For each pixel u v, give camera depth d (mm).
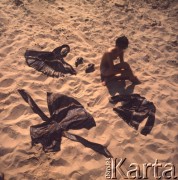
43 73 4629
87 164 3516
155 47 5617
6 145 3596
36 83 4438
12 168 3398
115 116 4082
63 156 3559
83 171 3438
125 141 3793
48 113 4047
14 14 5824
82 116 3979
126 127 3965
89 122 3947
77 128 3871
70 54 5062
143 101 4312
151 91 4547
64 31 5617
